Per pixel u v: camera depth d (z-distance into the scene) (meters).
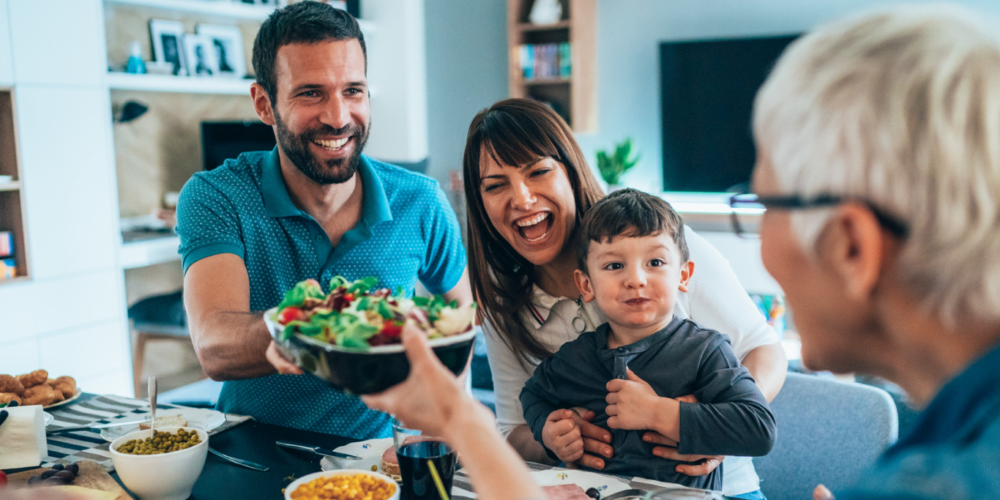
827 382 1.56
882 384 1.88
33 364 3.27
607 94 5.22
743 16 4.76
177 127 4.36
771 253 0.56
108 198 3.56
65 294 3.39
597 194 1.46
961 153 0.44
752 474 1.40
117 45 3.93
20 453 1.12
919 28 0.47
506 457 0.60
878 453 1.48
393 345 0.72
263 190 1.48
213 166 4.17
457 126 5.60
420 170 4.95
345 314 0.76
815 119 0.49
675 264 1.27
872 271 0.48
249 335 1.07
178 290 4.06
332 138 1.38
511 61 5.13
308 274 1.51
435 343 0.74
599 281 1.28
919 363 0.51
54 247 3.34
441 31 5.55
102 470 1.04
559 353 1.35
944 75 0.45
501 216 1.36
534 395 1.35
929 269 0.46
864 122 0.46
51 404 1.43
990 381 0.44
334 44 1.34
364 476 0.94
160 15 4.11
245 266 1.42
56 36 3.30
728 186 4.89
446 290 1.76
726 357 1.24
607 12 5.13
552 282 1.47
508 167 1.32
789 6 4.62
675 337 1.28
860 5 4.44
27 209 3.22
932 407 0.47
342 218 1.55
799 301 0.55
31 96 3.21
